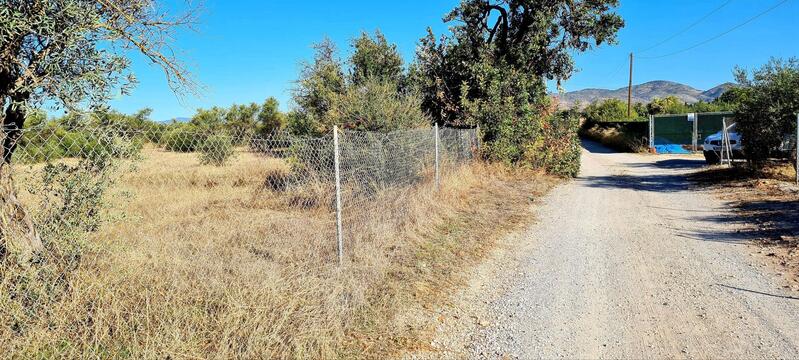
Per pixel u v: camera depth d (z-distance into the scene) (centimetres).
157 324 350
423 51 1667
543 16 1656
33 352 308
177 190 621
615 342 389
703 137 2752
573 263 600
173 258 457
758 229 724
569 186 1312
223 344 332
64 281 364
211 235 577
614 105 5069
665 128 2844
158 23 421
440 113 1571
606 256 627
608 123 4041
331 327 381
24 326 321
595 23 1755
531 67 1800
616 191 1207
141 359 316
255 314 370
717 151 1719
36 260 356
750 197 990
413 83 1534
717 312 439
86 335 322
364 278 485
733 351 369
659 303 465
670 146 2770
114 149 406
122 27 395
